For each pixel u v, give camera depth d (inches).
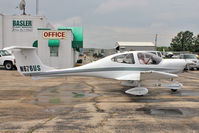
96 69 278.2
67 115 174.9
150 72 229.9
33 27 765.9
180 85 284.7
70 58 637.3
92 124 153.0
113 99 237.9
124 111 188.1
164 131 140.3
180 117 171.0
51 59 634.8
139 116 173.3
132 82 309.0
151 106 206.5
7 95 257.6
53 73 276.8
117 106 205.9
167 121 160.7
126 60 277.3
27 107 200.4
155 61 283.3
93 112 184.2
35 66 271.1
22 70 265.7
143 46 1815.9
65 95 259.6
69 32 629.6
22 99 235.3
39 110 189.8
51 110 189.9
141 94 248.5
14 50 260.7
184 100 233.5
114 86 334.3
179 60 297.7
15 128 144.1
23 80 395.9
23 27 762.2
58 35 629.0
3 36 754.8
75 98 242.1
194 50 2470.5
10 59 584.1
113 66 276.8
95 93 274.4
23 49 263.6
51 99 236.2
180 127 147.9
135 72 272.7
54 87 321.7
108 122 157.8
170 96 255.9
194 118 168.6
